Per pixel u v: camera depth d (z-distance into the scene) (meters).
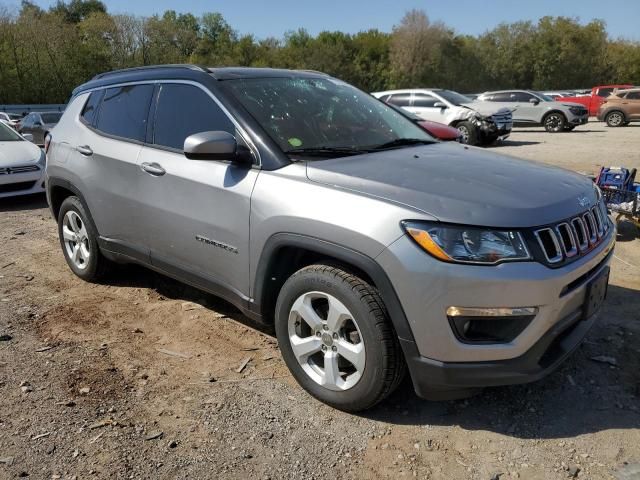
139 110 4.03
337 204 2.74
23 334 3.84
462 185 2.75
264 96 3.55
